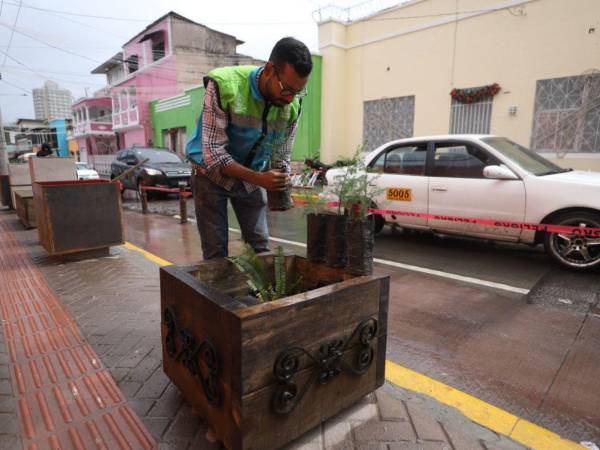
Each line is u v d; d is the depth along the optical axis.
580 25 8.66
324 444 1.70
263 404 1.48
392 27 12.26
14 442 1.71
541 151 9.53
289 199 2.13
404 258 5.08
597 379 2.37
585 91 8.75
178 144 21.89
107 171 25.48
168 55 23.02
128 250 5.12
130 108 25.20
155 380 2.17
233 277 2.10
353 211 1.97
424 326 3.10
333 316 1.66
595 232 4.10
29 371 2.26
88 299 3.38
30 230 6.48
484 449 1.70
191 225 7.48
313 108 14.12
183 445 1.69
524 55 9.56
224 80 1.96
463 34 10.60
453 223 5.12
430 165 5.32
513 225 4.60
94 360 2.38
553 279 4.18
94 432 1.77
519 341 2.85
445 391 2.21
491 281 4.15
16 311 3.12
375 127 13.24
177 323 1.81
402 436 1.76
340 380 1.77
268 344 1.45
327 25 13.47
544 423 1.97
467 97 10.56
